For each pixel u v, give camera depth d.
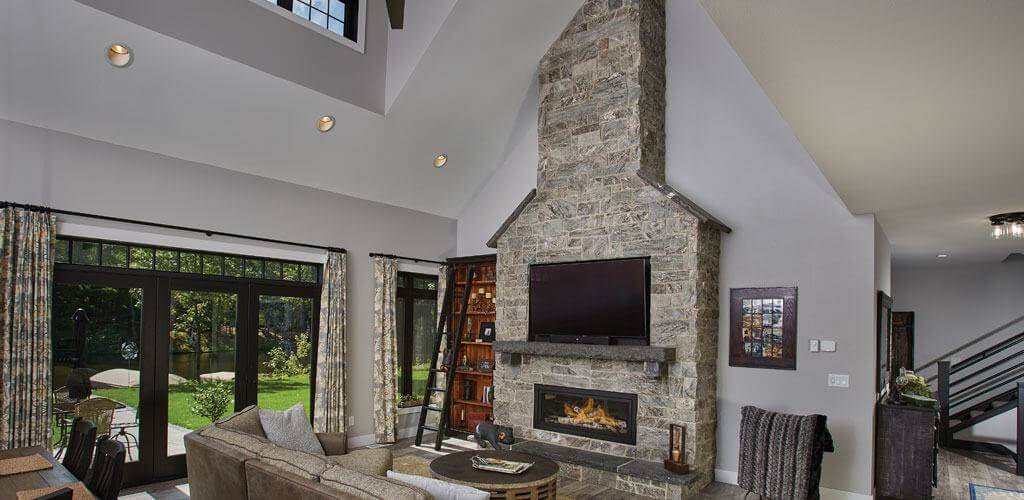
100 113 4.66
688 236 5.31
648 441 5.41
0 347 4.27
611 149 5.87
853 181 4.07
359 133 5.99
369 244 6.93
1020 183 4.04
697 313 5.23
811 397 5.21
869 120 2.85
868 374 4.98
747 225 5.62
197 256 5.55
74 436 3.33
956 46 2.05
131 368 5.07
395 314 7.07
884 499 5.11
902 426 5.05
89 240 4.88
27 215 4.41
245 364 5.87
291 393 6.26
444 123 6.48
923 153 3.37
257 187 5.89
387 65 5.88
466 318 7.63
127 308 5.08
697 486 5.15
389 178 6.80
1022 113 2.68
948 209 4.96
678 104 6.10
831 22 1.93
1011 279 9.37
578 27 6.20
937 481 6.04
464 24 5.48
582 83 6.13
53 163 4.60
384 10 5.83
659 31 6.15
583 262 5.88
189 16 4.45
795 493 4.46
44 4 3.89
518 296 6.42
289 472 2.81
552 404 6.09
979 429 7.57
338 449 4.56
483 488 3.78
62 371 4.70
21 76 4.21
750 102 5.67
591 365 5.82
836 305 5.16
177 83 4.71
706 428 5.40
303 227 6.26
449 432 7.35
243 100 5.10
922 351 9.98
